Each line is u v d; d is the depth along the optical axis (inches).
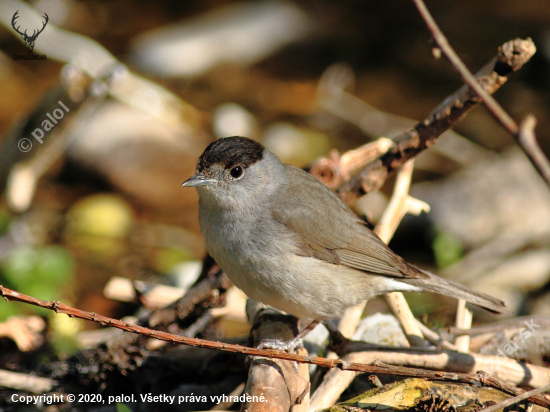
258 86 657.0
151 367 299.0
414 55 695.1
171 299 342.3
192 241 501.4
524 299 422.0
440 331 306.5
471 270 446.9
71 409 291.1
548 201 484.7
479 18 726.5
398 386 247.1
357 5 765.3
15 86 597.9
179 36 677.9
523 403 241.4
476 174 511.8
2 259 437.4
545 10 726.5
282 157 574.6
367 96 634.8
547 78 641.6
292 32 711.1
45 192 528.4
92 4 715.4
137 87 565.6
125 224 505.7
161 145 556.4
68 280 411.2
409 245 485.7
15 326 333.1
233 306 347.9
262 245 282.4
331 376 264.7
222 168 287.6
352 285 292.4
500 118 177.9
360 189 312.3
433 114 285.1
